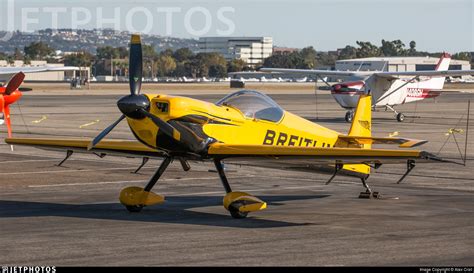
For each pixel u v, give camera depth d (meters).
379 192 45.84
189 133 35.72
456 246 28.98
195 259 26.56
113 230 32.44
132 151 38.78
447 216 36.59
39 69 101.25
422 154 32.47
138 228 33.00
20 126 100.69
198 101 36.44
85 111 136.00
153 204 37.94
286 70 125.69
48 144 40.28
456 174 55.16
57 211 37.88
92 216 36.38
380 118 122.19
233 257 26.91
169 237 30.78
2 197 42.91
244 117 37.91
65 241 29.81
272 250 28.17
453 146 76.69
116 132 90.94
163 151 36.50
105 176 52.62
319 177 52.81
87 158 63.78
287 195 44.44
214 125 36.53
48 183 49.00
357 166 42.22
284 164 38.34
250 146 35.62
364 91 115.06
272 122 38.91
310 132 40.62
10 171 55.03
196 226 33.56
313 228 33.06
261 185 48.78
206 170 56.19
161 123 35.12
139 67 36.69
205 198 43.00
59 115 124.44
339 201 42.00
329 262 26.09
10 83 61.72
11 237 30.62
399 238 30.64
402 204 40.78
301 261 26.25
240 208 35.44
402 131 95.88
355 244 29.34
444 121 116.44
